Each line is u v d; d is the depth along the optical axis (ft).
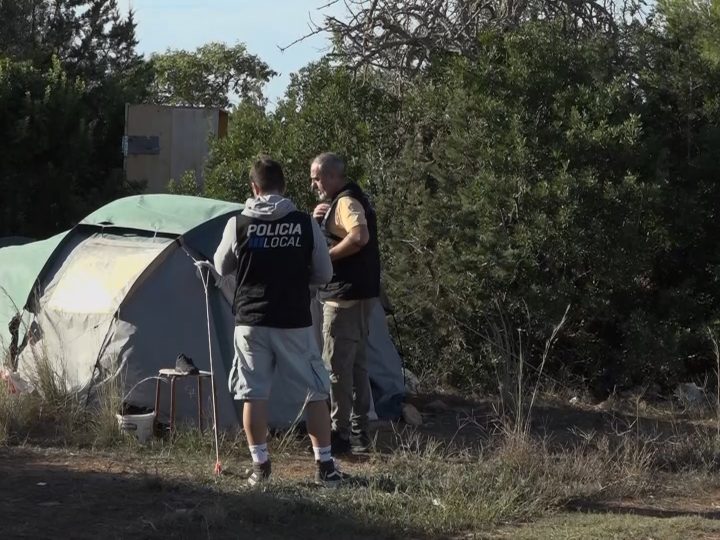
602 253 43.19
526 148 43.14
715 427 37.70
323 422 26.66
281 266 25.93
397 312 45.01
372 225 30.45
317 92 51.47
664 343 43.09
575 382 43.37
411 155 47.19
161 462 29.17
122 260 34.45
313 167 30.55
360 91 51.01
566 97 44.21
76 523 22.97
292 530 23.20
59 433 32.09
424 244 45.24
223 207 35.96
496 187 43.06
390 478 27.35
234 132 53.98
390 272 45.37
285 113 52.65
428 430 35.65
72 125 61.00
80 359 33.71
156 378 32.45
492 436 33.60
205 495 25.48
